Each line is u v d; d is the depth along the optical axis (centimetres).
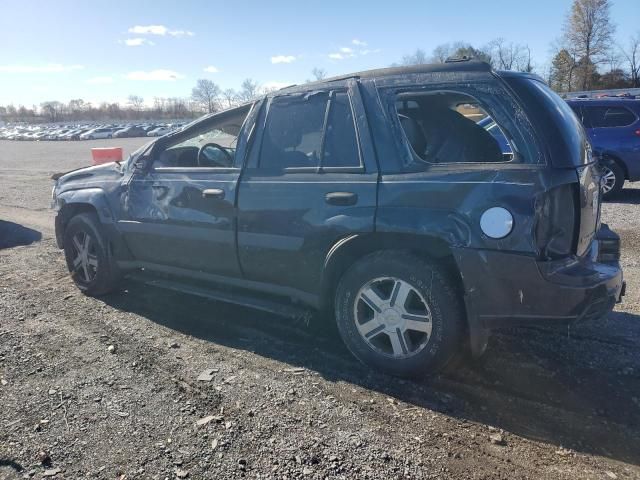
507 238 297
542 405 314
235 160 405
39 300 500
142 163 462
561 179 297
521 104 307
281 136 386
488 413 306
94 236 494
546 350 382
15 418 302
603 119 999
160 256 456
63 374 353
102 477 254
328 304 373
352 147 352
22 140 6431
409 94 338
